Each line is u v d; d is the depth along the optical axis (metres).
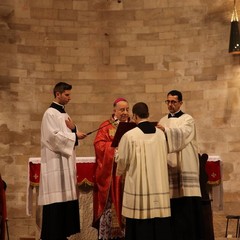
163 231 6.79
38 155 12.53
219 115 12.29
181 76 12.74
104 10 13.19
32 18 12.83
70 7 13.10
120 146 6.91
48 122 7.66
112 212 7.84
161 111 12.83
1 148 12.24
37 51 12.80
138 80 12.99
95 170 7.97
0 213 7.68
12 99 12.45
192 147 7.46
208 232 7.94
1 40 12.48
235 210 11.96
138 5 13.11
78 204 7.95
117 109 7.95
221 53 12.39
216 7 12.52
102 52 13.12
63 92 7.83
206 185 8.61
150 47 13.00
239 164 12.05
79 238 8.70
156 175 6.87
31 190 8.78
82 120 12.92
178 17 12.87
